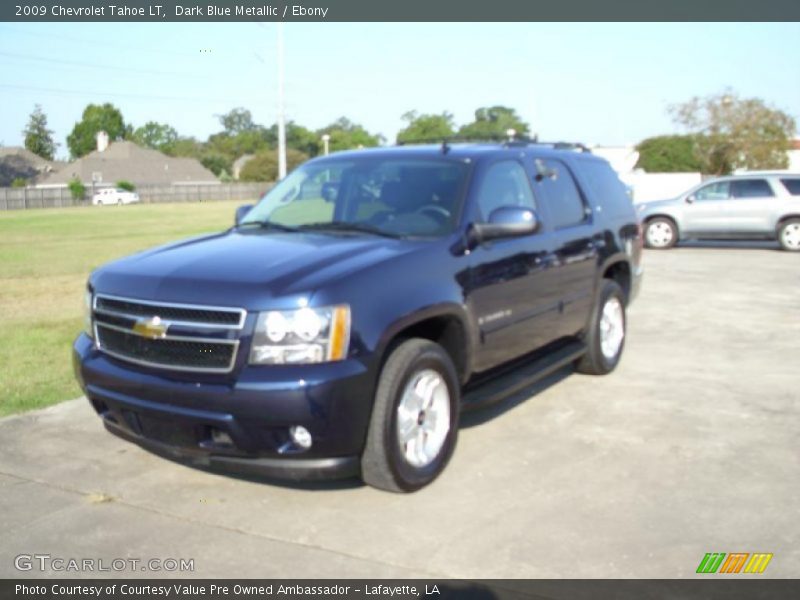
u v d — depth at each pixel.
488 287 5.25
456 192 5.34
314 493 4.76
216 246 5.04
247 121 114.44
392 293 4.49
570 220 6.56
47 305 11.59
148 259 4.91
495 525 4.31
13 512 4.55
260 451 4.24
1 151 91.62
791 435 5.66
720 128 42.62
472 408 5.21
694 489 4.74
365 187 5.60
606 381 7.10
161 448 4.55
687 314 10.36
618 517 4.39
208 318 4.28
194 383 4.26
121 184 71.06
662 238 19.19
